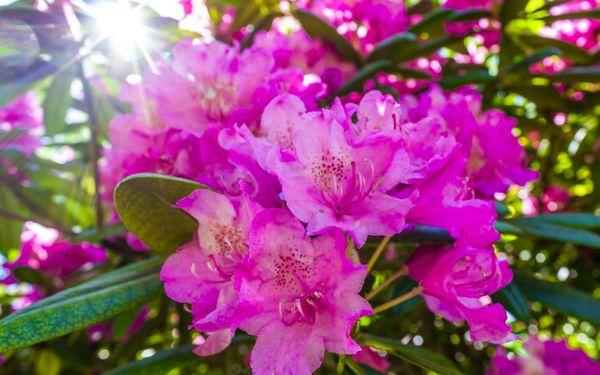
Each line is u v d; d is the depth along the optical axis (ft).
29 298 1.77
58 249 1.65
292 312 0.61
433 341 1.68
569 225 1.18
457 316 0.76
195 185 0.68
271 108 0.73
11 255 1.90
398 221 0.62
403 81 1.42
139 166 0.97
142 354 1.79
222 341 0.69
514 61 1.66
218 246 0.68
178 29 1.27
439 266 0.70
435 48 1.42
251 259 0.60
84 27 1.19
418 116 0.97
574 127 1.86
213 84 0.90
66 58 1.23
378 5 1.37
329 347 0.59
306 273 0.61
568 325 2.04
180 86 0.92
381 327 1.54
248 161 0.65
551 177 1.98
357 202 0.64
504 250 1.87
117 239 1.45
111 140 1.03
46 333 0.68
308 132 0.64
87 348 1.76
